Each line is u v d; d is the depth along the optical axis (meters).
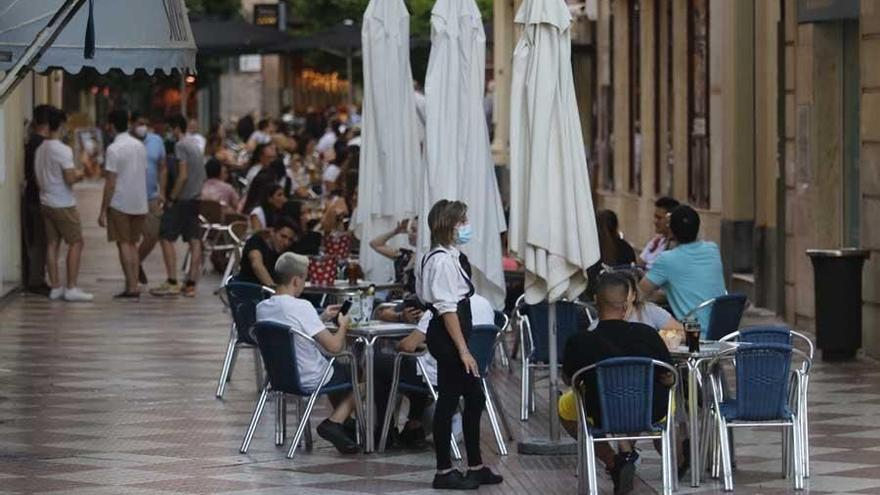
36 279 41.50
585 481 18.95
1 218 40.03
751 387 19.19
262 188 42.91
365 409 22.00
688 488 19.52
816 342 29.81
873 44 29.86
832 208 33.69
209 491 19.58
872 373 28.28
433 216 19.73
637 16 53.34
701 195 44.06
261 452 22.02
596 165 60.66
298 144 62.28
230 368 26.77
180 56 25.34
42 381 28.23
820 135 33.66
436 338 19.56
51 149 39.75
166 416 24.88
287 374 21.39
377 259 28.12
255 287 25.77
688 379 19.67
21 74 21.22
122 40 24.83
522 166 21.75
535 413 24.98
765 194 37.81
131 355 31.38
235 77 118.12
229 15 83.75
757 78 38.44
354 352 22.19
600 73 59.12
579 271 21.67
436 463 20.58
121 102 86.81
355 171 37.94
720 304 22.36
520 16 21.86
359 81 98.50
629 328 18.77
